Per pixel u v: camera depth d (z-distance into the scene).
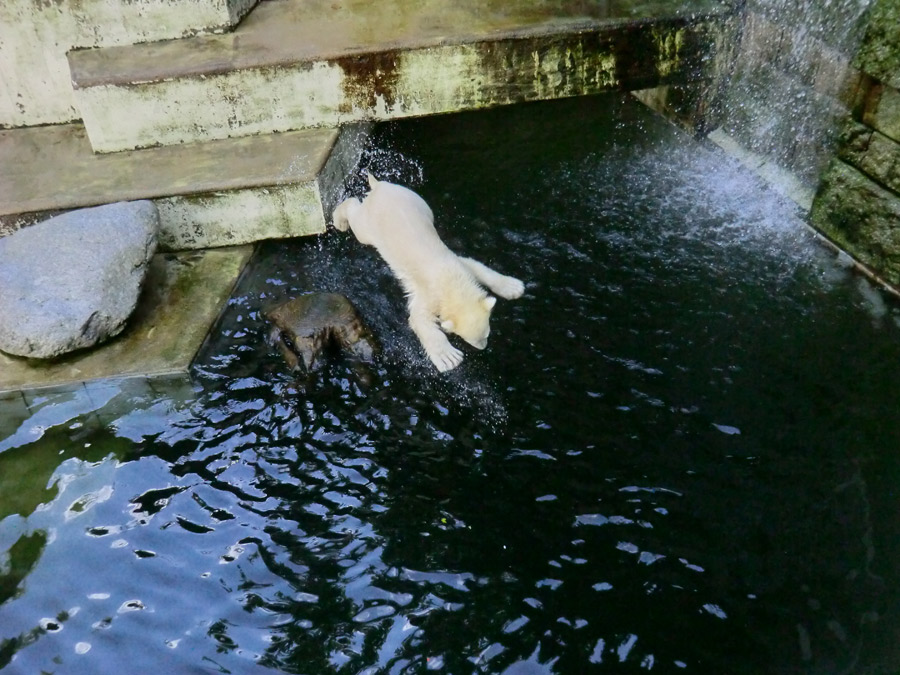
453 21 6.05
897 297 5.18
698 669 3.89
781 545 4.22
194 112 5.84
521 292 5.00
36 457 4.70
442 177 6.18
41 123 6.23
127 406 4.90
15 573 4.25
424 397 4.86
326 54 5.75
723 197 5.94
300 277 5.54
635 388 4.84
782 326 5.11
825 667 3.88
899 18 4.81
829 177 5.45
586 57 5.99
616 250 5.60
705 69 6.18
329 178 5.78
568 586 4.13
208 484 4.54
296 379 4.97
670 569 4.16
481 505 4.41
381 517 4.39
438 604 4.10
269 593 4.16
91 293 5.02
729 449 4.56
